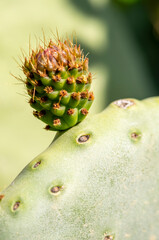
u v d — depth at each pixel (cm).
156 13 101
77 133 34
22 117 81
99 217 32
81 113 34
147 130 34
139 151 33
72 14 97
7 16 92
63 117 34
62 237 31
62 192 32
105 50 93
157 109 36
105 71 91
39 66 33
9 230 31
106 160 33
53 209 32
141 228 31
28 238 31
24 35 89
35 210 32
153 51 104
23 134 79
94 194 32
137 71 97
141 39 104
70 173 32
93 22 98
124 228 31
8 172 73
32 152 78
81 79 34
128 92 92
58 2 97
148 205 32
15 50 87
